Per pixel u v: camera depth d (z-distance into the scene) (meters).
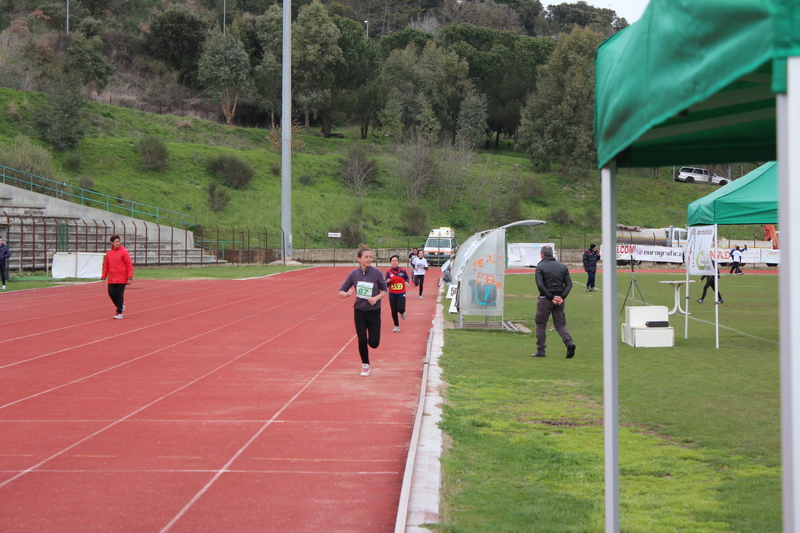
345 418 8.09
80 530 4.85
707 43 2.32
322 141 84.38
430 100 90.38
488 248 16.88
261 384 10.12
